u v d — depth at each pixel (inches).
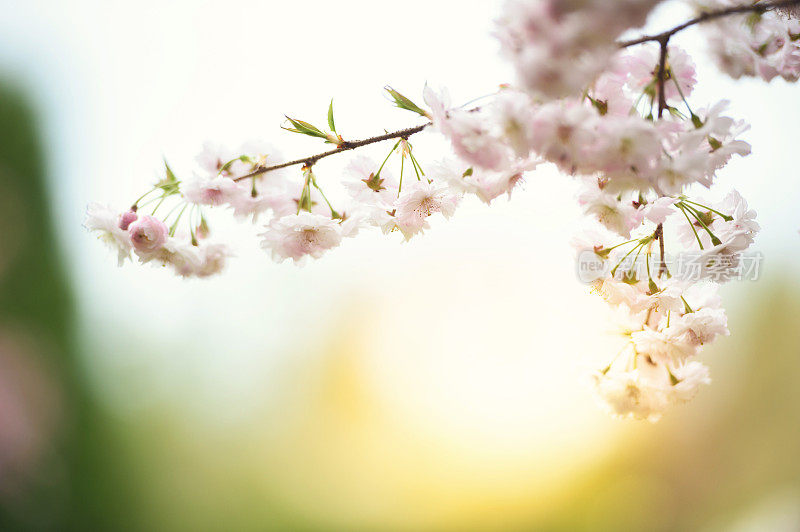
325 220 58.7
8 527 187.9
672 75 45.4
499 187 50.3
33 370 200.7
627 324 55.5
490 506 308.8
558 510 312.0
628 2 34.9
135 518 233.3
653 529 322.3
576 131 40.3
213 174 63.3
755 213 50.9
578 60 36.9
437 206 56.5
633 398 55.9
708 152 45.8
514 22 37.2
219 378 280.1
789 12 49.3
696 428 342.0
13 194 205.9
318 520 289.7
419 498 303.7
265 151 63.6
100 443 222.1
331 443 304.0
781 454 330.6
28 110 212.7
